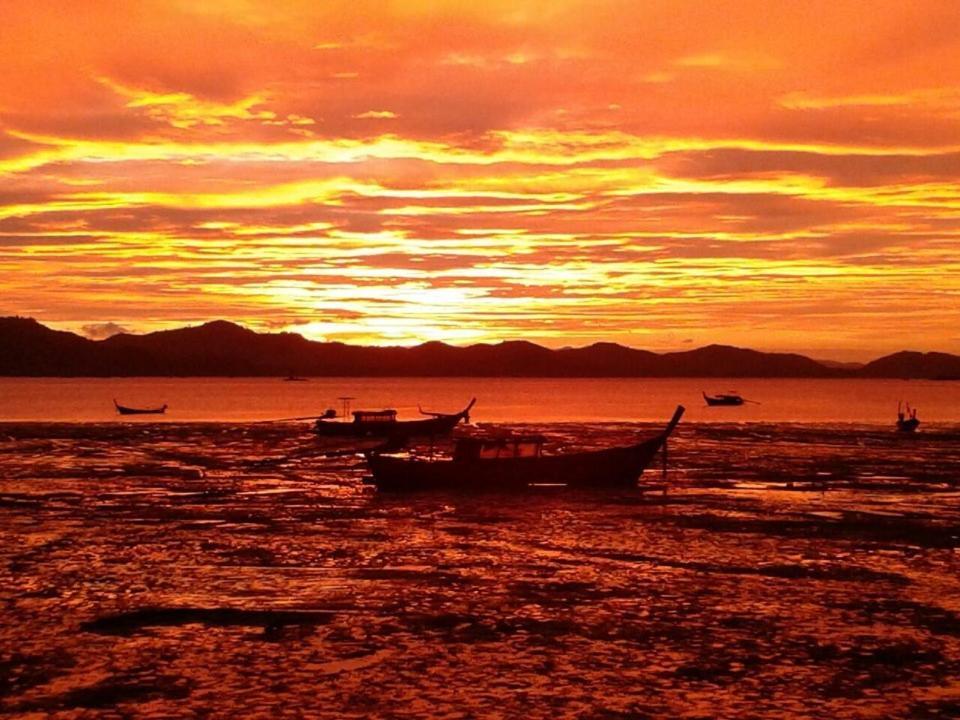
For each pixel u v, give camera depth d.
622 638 20.80
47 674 18.36
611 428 92.12
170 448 64.62
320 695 17.44
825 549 30.25
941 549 30.31
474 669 18.83
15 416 106.56
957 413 131.38
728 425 97.19
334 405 152.88
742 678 18.44
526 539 31.72
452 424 82.62
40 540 30.97
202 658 19.30
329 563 27.77
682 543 31.09
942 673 18.77
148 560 28.00
